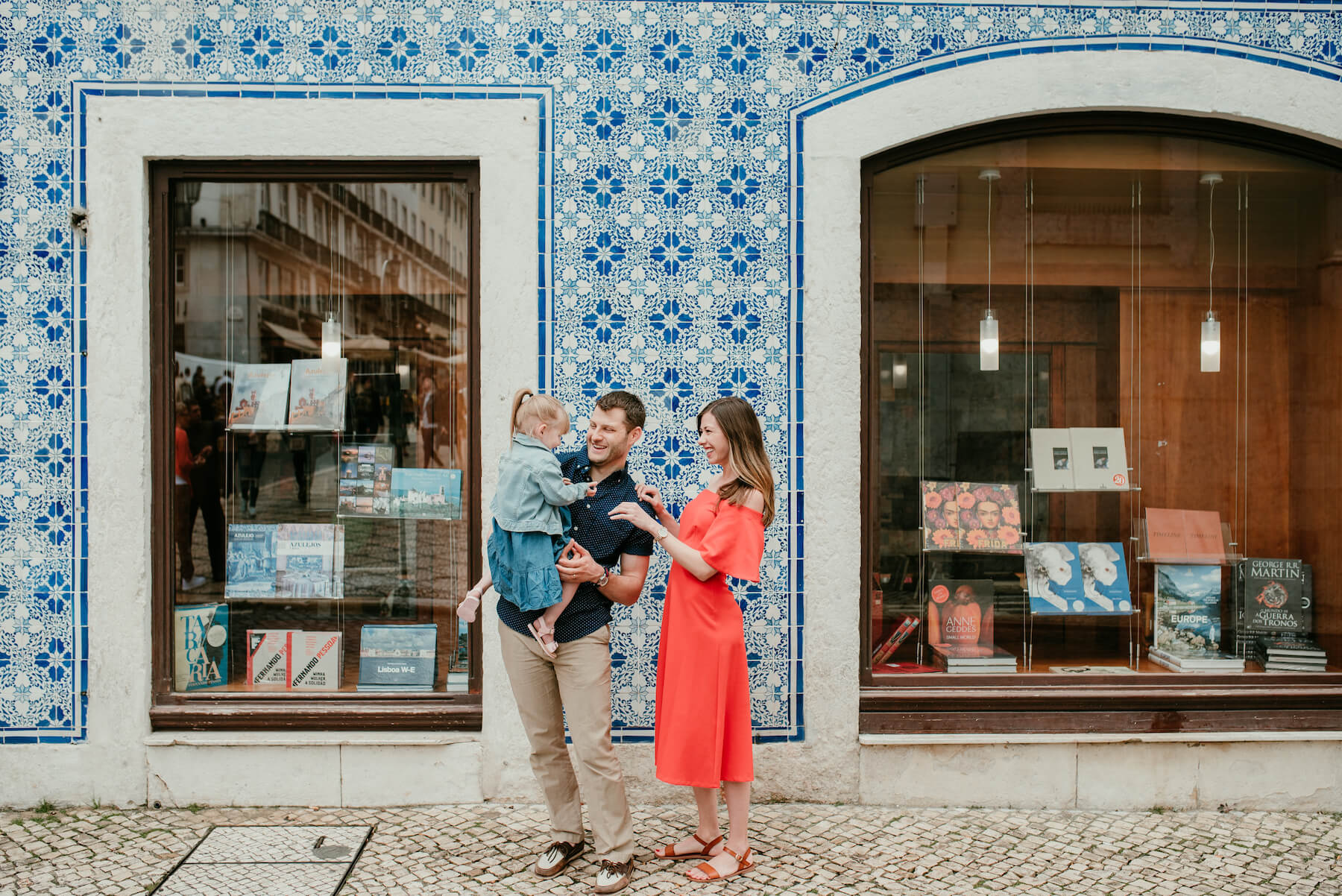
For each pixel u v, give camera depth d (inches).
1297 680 159.3
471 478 150.9
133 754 143.2
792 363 147.5
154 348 147.7
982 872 123.3
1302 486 164.6
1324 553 164.7
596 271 145.8
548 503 113.0
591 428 117.1
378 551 154.7
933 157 156.7
